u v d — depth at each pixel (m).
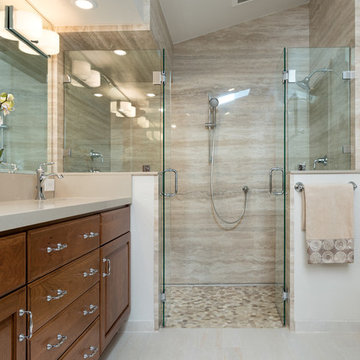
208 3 2.85
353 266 2.24
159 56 2.38
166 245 2.50
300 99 2.45
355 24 2.47
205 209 3.33
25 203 1.63
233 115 3.32
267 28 3.35
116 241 1.95
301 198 2.25
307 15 3.35
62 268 1.30
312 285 2.25
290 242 2.26
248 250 3.31
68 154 2.44
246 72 3.33
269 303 2.80
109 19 2.34
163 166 2.37
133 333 2.22
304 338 2.14
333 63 2.48
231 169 3.31
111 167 2.40
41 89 2.25
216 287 3.26
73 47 2.70
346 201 2.18
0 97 1.78
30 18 2.03
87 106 2.44
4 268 0.94
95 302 1.63
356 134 2.48
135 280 2.26
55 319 1.23
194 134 3.34
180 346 2.03
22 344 1.02
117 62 2.41
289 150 2.42
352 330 2.23
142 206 2.27
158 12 2.70
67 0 2.07
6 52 1.84
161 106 2.37
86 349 1.51
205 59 3.36
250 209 3.30
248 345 2.05
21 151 1.99
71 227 1.37
